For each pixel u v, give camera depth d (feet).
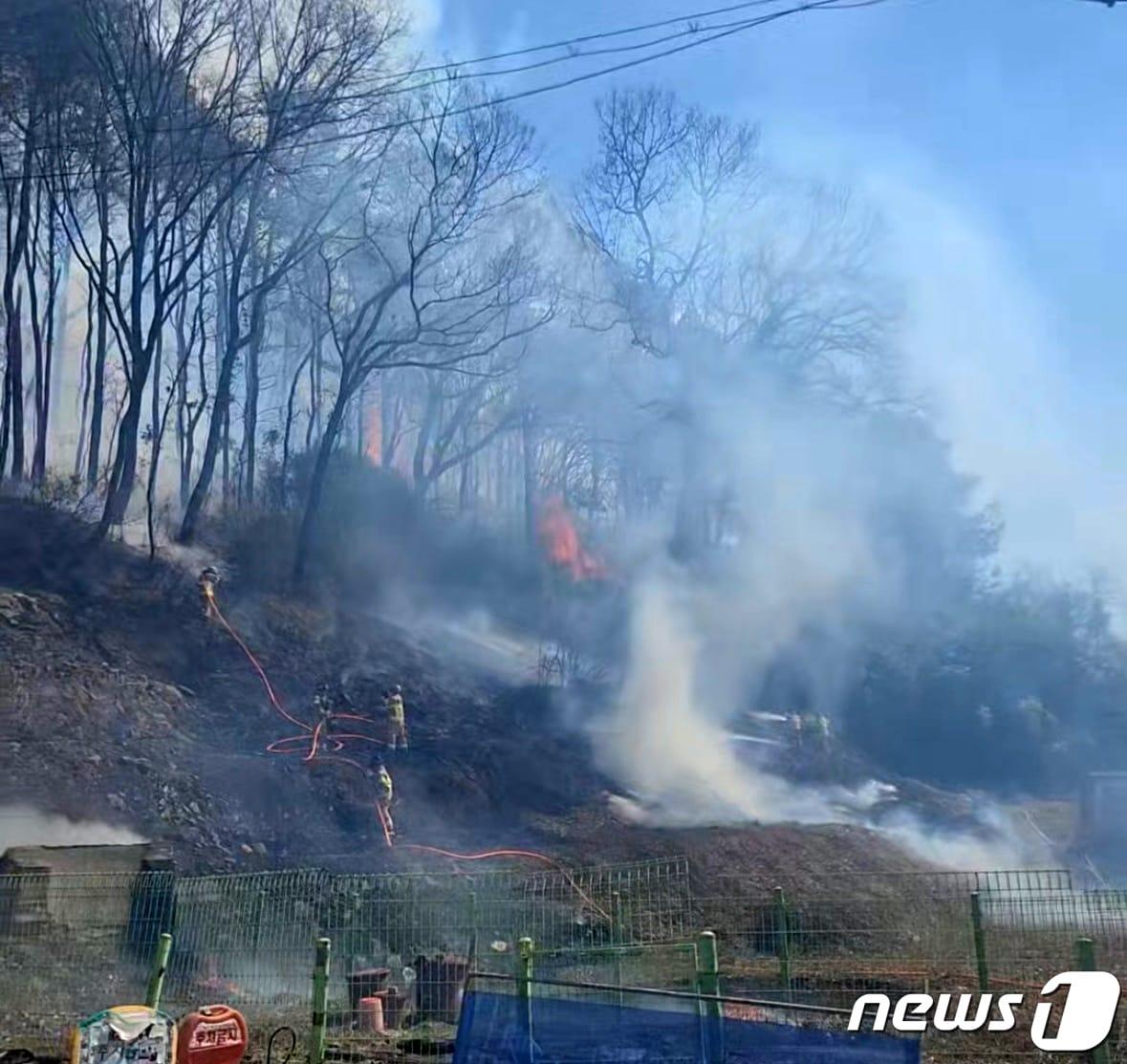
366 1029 42.29
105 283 124.36
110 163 123.95
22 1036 39.96
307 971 50.14
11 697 81.92
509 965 47.16
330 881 56.75
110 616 99.40
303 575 119.65
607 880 68.39
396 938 54.65
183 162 119.75
